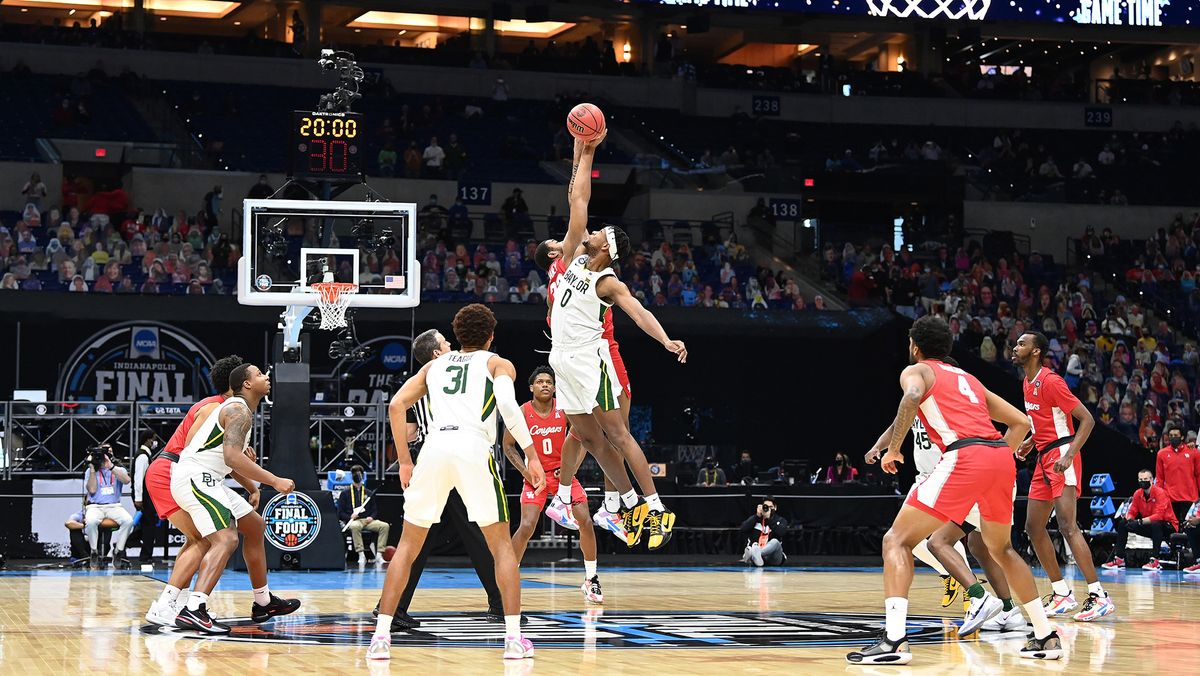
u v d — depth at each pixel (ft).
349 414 60.18
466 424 20.81
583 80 112.57
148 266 76.79
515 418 20.58
